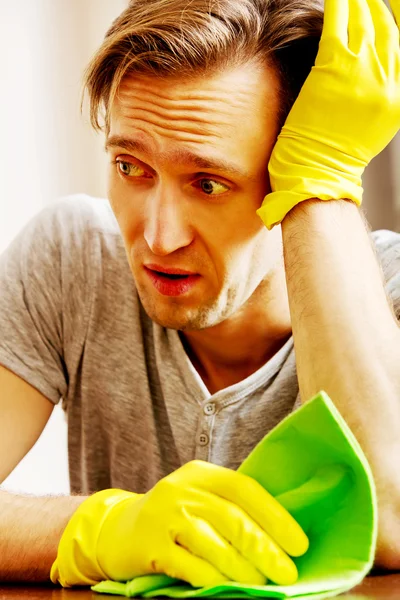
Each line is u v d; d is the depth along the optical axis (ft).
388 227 6.44
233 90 2.78
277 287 3.40
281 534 1.90
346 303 2.64
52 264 3.84
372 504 1.85
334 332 2.58
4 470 3.62
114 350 3.74
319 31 3.10
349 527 1.90
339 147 2.93
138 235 2.98
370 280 2.75
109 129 2.99
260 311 3.42
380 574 2.30
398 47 3.09
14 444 3.67
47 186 6.41
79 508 2.31
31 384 3.73
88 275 3.80
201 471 2.02
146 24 2.77
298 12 2.99
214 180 2.80
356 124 2.93
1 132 6.26
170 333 3.59
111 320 3.76
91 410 3.85
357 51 3.00
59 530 2.45
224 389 3.47
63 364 3.90
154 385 3.69
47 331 3.80
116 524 2.16
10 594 2.16
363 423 2.44
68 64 6.52
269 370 3.48
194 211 2.85
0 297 3.77
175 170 2.77
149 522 1.99
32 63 6.40
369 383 2.49
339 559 1.89
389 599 1.81
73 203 4.05
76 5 6.57
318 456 1.92
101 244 3.84
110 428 3.81
